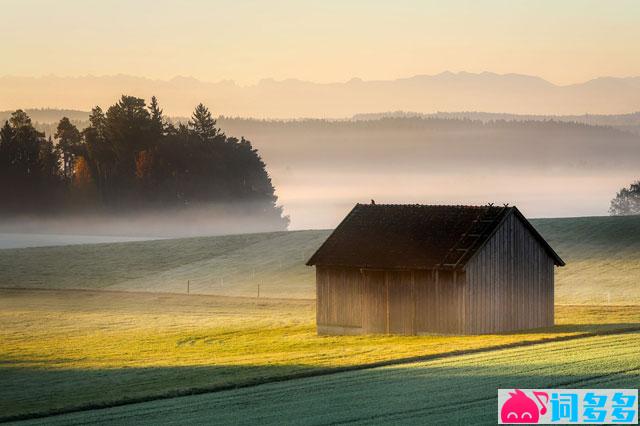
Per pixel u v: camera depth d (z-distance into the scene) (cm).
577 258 12369
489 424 3841
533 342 6391
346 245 8312
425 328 7781
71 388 5375
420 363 5525
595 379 4638
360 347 6588
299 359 5962
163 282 13138
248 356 6450
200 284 12812
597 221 14438
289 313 9988
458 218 8144
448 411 4097
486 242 7744
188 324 9200
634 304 9612
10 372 6288
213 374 5538
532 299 8138
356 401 4406
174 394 4884
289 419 4072
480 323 7681
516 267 8012
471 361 5441
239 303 10894
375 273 8031
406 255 7931
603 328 7162
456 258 7669
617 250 12650
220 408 4419
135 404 4697
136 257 15175
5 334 8650
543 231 14062
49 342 8062
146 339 8150
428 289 7781
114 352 7288
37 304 11169
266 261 14138
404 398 4419
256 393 4775
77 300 11538
